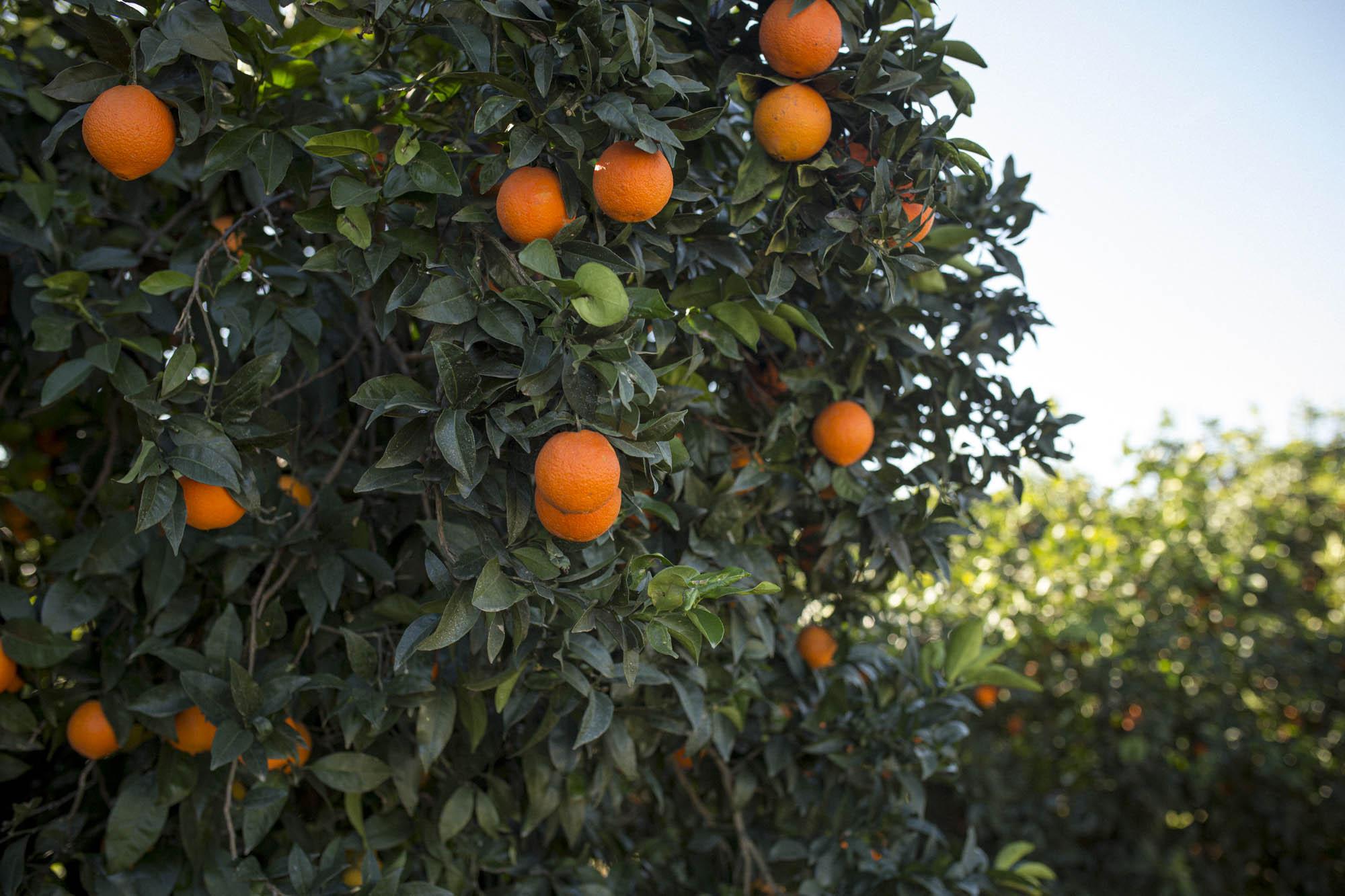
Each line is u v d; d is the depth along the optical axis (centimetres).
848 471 231
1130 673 590
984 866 287
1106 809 584
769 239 197
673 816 333
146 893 208
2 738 208
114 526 212
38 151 279
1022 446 249
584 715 187
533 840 289
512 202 158
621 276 170
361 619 217
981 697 473
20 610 205
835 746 272
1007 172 259
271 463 195
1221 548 615
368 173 173
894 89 180
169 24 159
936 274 236
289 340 218
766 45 177
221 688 184
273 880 200
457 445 144
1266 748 570
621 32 152
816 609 314
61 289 200
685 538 223
